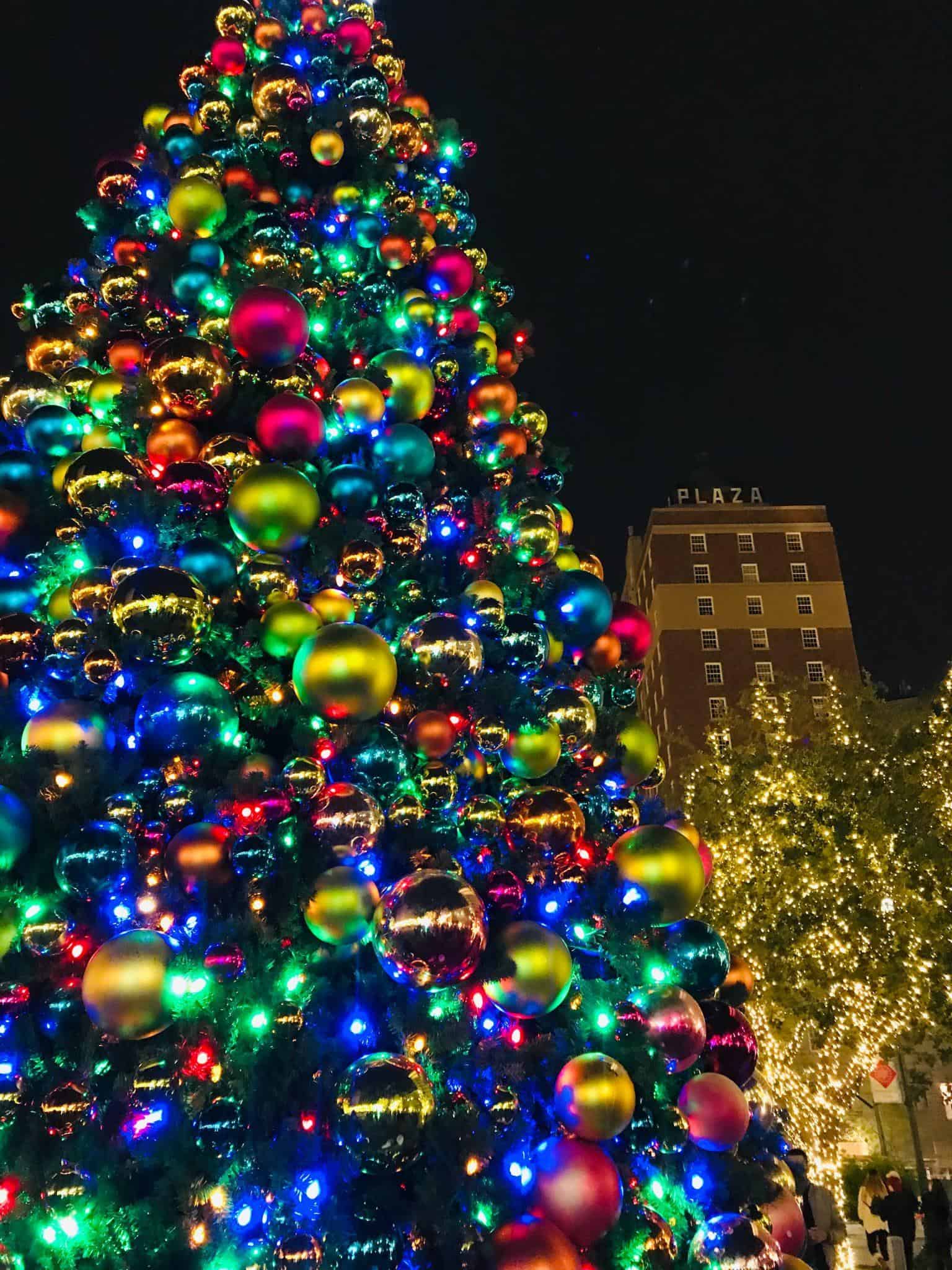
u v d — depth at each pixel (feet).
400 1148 8.97
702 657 176.65
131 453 13.03
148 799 10.94
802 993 63.82
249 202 14.46
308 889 10.20
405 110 17.10
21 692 11.47
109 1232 8.98
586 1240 9.89
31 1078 9.54
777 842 67.97
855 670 176.04
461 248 17.85
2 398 13.69
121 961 9.22
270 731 12.08
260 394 13.16
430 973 9.53
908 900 63.46
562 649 14.96
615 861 12.79
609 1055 11.53
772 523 186.70
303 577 12.46
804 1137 59.82
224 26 16.87
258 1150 9.24
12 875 10.06
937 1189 36.76
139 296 14.29
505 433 14.93
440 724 11.72
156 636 10.19
